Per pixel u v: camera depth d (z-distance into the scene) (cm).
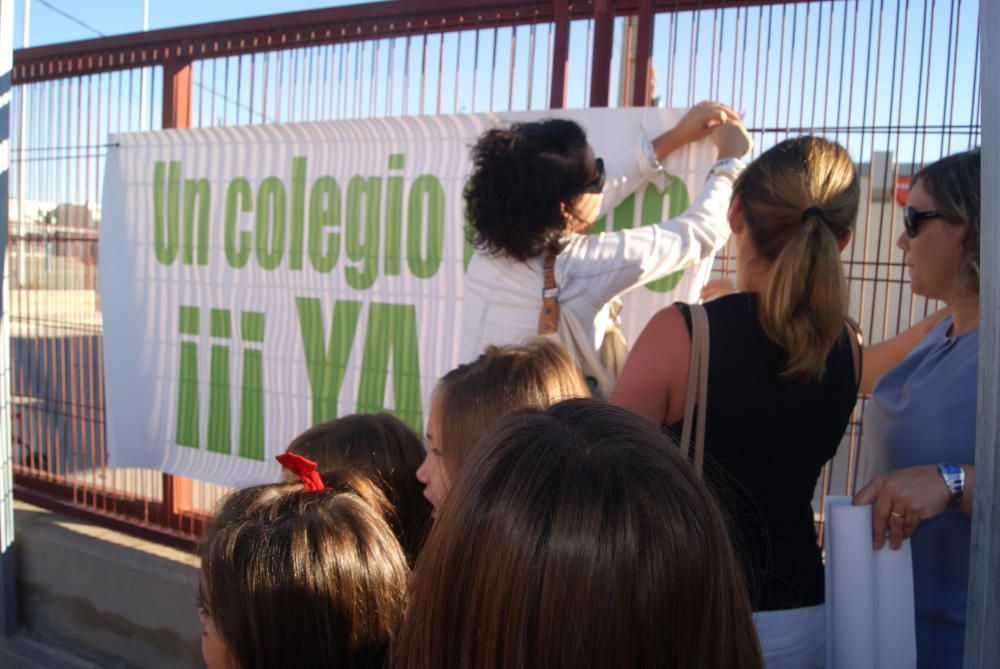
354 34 287
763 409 142
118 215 345
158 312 340
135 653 329
